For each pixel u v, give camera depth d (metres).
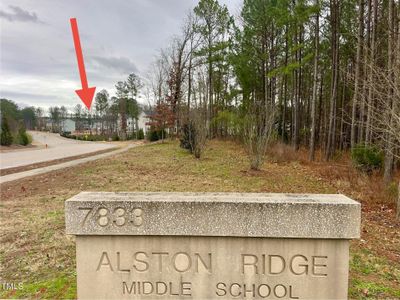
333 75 16.45
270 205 2.48
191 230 2.53
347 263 2.51
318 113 26.42
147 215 2.55
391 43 8.33
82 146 38.25
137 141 53.84
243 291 2.56
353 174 10.55
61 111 100.06
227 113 22.61
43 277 3.71
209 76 29.12
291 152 16.53
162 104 35.16
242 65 23.22
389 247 4.93
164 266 2.60
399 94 6.09
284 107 23.53
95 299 2.64
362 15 13.41
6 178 11.46
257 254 2.55
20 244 4.71
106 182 9.85
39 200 7.60
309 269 2.53
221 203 2.51
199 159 15.62
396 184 8.18
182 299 2.60
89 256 2.63
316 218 2.46
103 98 78.00
